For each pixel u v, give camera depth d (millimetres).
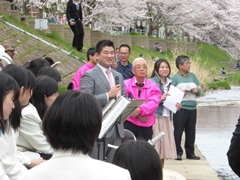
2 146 5047
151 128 9258
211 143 14422
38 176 3430
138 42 51125
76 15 25438
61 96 3543
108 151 7285
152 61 28734
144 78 9273
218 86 35719
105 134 6473
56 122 3469
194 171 10539
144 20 55781
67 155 3494
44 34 26875
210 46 65062
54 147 3512
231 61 63250
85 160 3471
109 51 7887
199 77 31891
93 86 7805
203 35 56188
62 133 3465
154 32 63188
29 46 22547
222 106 24328
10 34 22734
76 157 3482
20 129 6148
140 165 4168
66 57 23203
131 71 10367
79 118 3463
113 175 3408
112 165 3488
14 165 5137
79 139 3469
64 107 3484
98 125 3529
